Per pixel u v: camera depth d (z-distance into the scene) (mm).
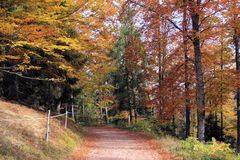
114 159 13641
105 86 40781
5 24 11617
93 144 19047
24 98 22531
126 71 40344
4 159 8922
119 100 42969
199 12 14859
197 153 13539
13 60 16219
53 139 14852
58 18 14289
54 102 25953
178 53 20984
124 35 37719
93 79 38250
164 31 17062
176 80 21328
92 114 57500
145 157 14195
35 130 14398
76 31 17078
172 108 22219
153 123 34406
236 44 22438
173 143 17531
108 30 16984
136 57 26625
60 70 21266
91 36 17359
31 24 13070
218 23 16328
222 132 34281
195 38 16328
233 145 37250
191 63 21375
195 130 34812
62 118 23109
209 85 22391
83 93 48531
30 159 10281
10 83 21172
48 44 13984
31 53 16047
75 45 15266
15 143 10891
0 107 15930
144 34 17688
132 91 40438
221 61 23969
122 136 25391
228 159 13242
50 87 22359
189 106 21859
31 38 12922
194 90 21812
